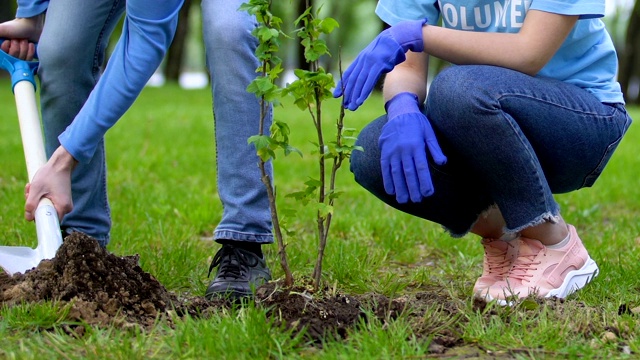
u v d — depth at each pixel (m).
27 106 3.43
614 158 9.36
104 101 3.00
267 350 2.47
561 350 2.54
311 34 2.77
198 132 11.60
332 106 16.70
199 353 2.46
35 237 4.42
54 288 2.84
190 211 5.52
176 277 3.61
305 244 4.45
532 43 2.93
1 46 3.61
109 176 7.28
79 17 3.34
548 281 3.15
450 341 2.64
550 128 2.98
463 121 2.91
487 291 3.12
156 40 2.98
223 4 3.19
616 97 3.16
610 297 3.28
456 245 4.59
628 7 28.23
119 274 2.89
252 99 3.20
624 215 5.96
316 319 2.71
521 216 2.99
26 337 2.61
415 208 3.25
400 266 4.26
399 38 2.94
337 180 7.55
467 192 3.21
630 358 2.50
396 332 2.60
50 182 3.10
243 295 3.09
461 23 3.14
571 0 2.90
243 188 3.21
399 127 2.93
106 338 2.51
